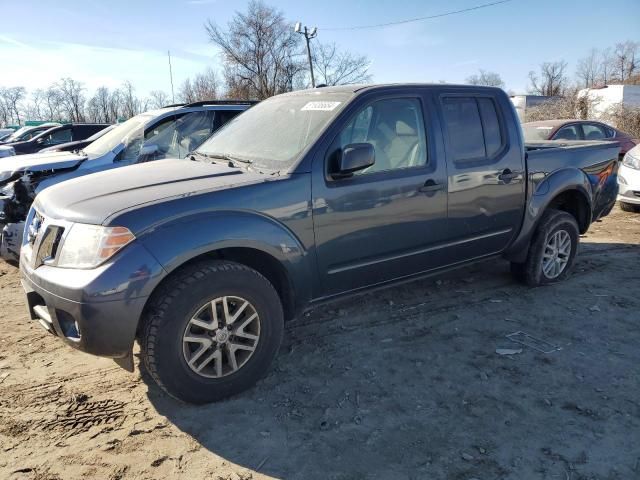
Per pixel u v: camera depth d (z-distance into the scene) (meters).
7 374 3.54
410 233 3.88
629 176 8.60
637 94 23.08
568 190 5.04
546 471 2.54
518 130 4.58
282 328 3.36
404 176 3.78
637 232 7.40
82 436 2.87
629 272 5.49
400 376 3.45
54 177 5.82
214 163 3.76
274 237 3.21
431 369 3.53
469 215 4.22
